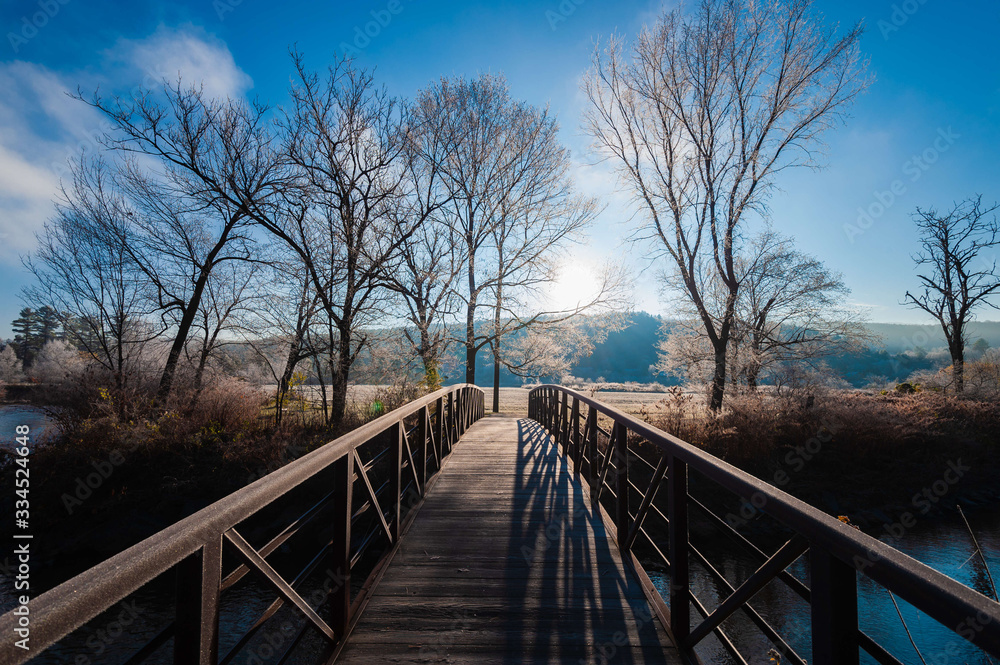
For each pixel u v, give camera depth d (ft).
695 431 38.34
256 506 4.94
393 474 11.97
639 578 9.80
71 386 37.17
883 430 38.34
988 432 42.91
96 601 2.78
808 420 39.24
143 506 30.17
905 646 15.46
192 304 42.63
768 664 15.76
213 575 4.16
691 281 48.67
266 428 37.45
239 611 20.02
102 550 27.94
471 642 7.60
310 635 15.96
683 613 7.54
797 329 51.67
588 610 8.63
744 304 51.88
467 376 62.23
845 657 3.76
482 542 12.01
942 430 41.22
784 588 21.17
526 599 9.04
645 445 35.81
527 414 62.64
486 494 16.58
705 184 47.65
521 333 63.87
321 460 6.57
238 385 40.11
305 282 40.06
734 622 18.78
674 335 58.59
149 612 19.79
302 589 22.68
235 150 38.34
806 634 17.52
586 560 10.89
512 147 57.57
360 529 26.53
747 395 42.63
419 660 7.11
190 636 3.96
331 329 39.96
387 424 10.53
